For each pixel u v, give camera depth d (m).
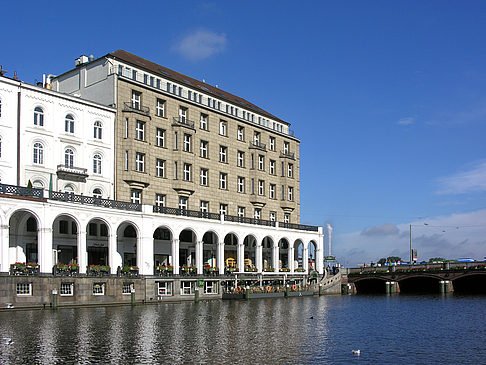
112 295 47.22
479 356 23.80
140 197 57.06
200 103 65.56
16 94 47.94
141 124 57.75
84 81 58.91
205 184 65.06
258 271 66.12
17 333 27.92
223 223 61.75
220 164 67.19
